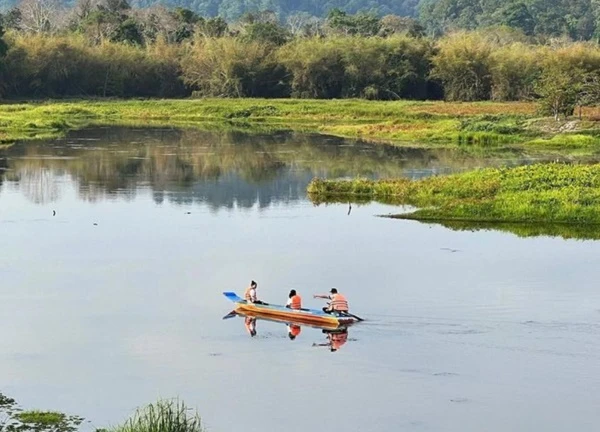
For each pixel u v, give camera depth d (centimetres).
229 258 4647
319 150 9275
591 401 2898
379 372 3122
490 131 10312
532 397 2930
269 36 16362
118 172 7581
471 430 2705
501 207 5594
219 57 15338
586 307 3803
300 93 15125
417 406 2866
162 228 5378
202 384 3022
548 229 5281
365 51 14925
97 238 5088
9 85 14325
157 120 12794
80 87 15112
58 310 3778
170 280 4234
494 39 17488
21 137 10012
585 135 9875
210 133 11019
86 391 2945
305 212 5891
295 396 2938
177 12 18900
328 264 4519
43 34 15450
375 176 7369
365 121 12269
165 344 3391
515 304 3841
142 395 2920
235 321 3666
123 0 19600
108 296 3978
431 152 9069
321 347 3369
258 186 6962
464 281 4194
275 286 4125
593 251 4759
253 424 2731
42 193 6488
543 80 11362
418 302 3866
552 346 3350
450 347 3350
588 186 5975
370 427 2717
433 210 5697
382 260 4597
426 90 15138
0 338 3425
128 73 15312
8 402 2847
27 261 4553
